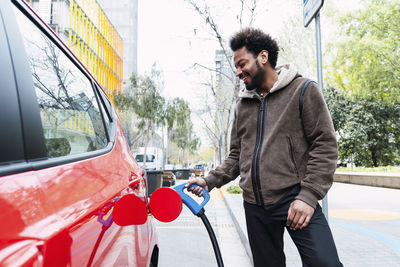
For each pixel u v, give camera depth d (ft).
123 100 107.96
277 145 5.45
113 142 5.79
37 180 2.42
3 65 2.59
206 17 29.58
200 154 327.47
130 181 4.92
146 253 5.16
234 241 16.21
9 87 2.59
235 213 21.12
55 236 1.99
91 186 3.25
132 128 119.03
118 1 213.46
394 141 87.35
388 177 42.65
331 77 64.49
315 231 5.07
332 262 4.88
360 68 60.75
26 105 2.81
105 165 4.32
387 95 63.31
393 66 57.82
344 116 87.40
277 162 5.41
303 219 4.89
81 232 2.51
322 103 5.35
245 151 5.93
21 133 2.56
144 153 99.76
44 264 1.76
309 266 5.08
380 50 57.52
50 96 3.62
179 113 138.10
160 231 19.22
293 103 5.44
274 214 5.47
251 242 5.97
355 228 17.54
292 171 5.39
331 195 34.86
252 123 5.89
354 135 84.64
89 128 4.87
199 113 65.26
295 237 5.25
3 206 1.87
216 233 18.40
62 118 3.83
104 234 3.16
